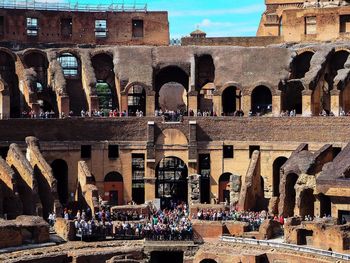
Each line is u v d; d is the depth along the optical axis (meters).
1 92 83.38
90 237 65.12
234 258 62.00
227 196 84.94
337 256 57.75
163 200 86.44
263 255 61.41
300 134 82.81
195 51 93.00
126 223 67.38
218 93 88.69
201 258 63.97
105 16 97.06
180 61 91.62
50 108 91.94
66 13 95.62
